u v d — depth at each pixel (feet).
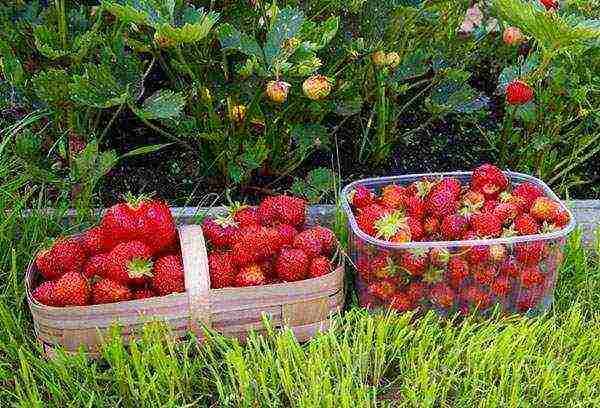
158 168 3.01
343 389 2.05
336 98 2.85
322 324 2.28
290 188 2.94
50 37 2.58
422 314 2.40
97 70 2.45
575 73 2.72
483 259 2.29
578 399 2.18
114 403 2.13
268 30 2.49
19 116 3.11
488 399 2.10
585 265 2.56
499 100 3.40
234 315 2.19
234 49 2.66
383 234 2.28
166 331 2.17
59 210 2.66
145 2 2.35
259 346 2.20
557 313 2.49
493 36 3.33
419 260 2.27
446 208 2.37
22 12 2.77
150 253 2.22
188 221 2.73
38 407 2.05
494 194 2.50
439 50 3.05
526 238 2.27
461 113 3.26
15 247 2.58
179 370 2.15
